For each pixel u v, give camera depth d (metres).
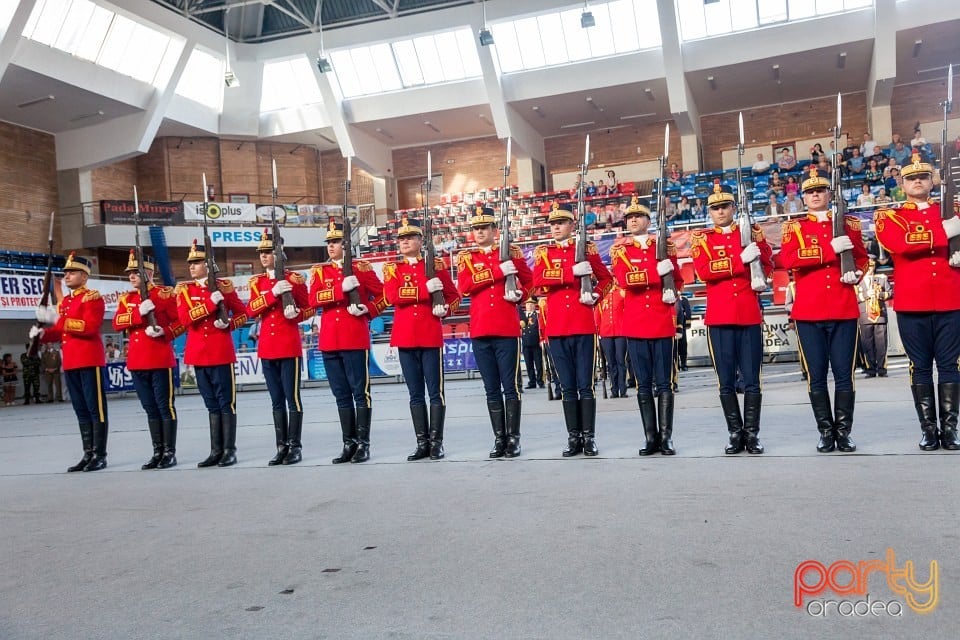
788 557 3.35
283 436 7.14
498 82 25.98
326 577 3.54
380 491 5.39
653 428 6.07
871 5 22.86
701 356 18.66
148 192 29.55
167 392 7.40
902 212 5.56
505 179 6.60
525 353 16.19
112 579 3.75
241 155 30.00
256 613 3.14
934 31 22.52
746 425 5.86
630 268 6.06
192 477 6.66
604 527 4.02
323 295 6.95
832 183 5.74
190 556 4.06
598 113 28.52
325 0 26.09
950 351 5.47
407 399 13.84
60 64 22.75
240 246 28.28
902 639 2.53
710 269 5.88
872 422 6.98
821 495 4.36
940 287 5.45
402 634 2.82
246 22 26.94
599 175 30.66
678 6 23.62
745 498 4.41
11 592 3.65
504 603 3.05
